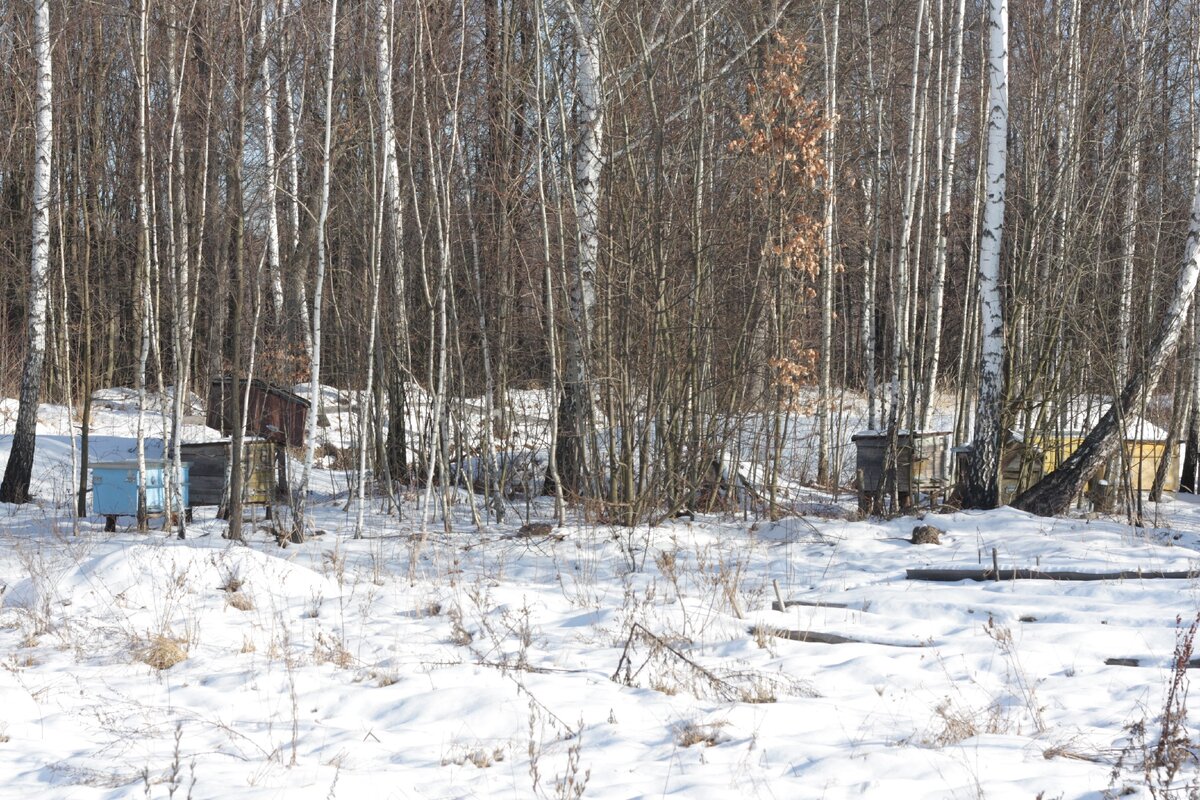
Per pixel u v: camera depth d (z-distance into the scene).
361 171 19.45
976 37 28.91
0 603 10.70
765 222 16.14
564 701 7.42
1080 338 19.02
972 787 5.46
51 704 7.50
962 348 22.72
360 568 12.92
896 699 7.48
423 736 6.76
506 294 18.80
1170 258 22.22
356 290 21.38
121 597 10.66
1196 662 8.12
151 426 24.66
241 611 10.55
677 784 5.61
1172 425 20.33
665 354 15.61
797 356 17.06
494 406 20.58
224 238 16.75
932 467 17.42
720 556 12.57
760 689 7.65
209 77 14.98
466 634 9.43
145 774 5.51
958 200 28.62
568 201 17.12
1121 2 21.39
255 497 16.19
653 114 15.90
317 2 17.53
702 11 18.00
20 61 25.70
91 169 23.80
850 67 22.22
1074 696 7.45
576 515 16.14
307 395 24.36
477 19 19.92
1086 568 11.63
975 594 10.74
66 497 18.52
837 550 13.95
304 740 6.68
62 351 22.95
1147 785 5.29
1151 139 21.27
